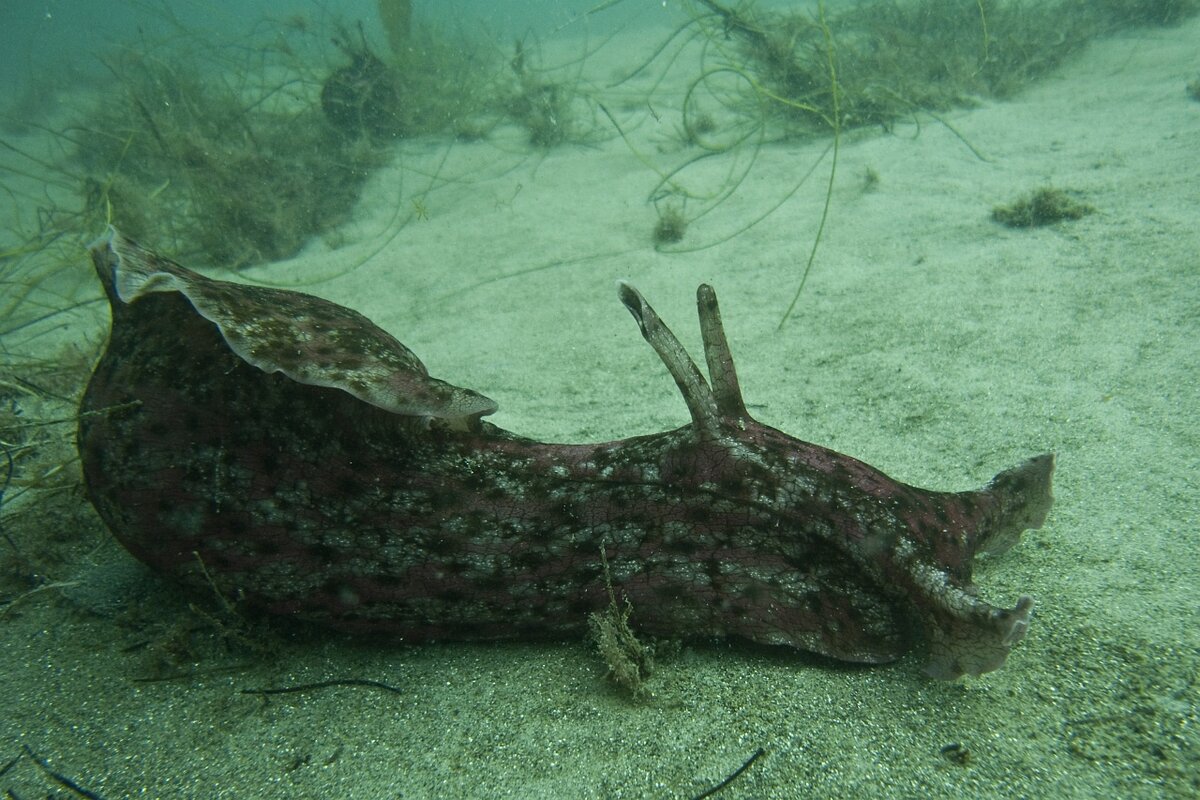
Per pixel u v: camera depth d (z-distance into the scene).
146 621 0.25
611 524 0.22
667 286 0.50
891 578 0.20
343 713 0.22
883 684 0.21
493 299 0.52
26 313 0.57
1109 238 0.43
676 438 0.23
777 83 0.81
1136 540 0.24
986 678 0.21
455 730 0.21
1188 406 0.30
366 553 0.22
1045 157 0.59
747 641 0.23
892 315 0.40
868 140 0.72
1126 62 0.81
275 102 0.95
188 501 0.22
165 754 0.21
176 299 0.23
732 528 0.22
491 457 0.24
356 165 0.80
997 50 0.83
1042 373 0.33
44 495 0.29
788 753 0.20
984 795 0.18
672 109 0.97
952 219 0.51
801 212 0.58
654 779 0.20
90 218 0.64
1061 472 0.28
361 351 0.22
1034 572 0.24
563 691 0.22
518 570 0.22
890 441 0.31
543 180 0.77
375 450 0.22
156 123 0.78
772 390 0.36
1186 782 0.18
